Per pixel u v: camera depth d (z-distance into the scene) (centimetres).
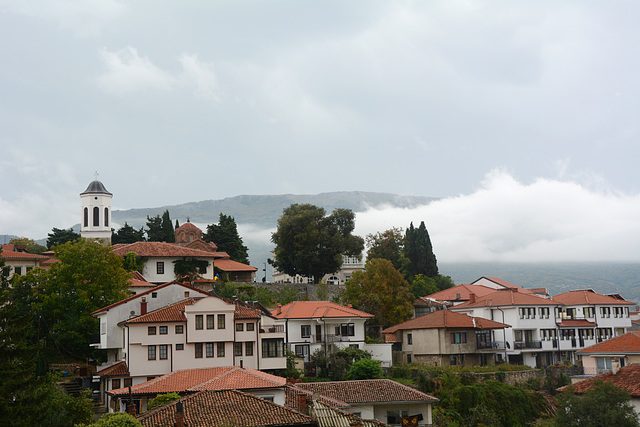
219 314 6912
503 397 7419
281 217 13100
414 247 13975
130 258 9925
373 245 14575
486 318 10031
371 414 5494
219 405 3903
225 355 6862
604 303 10638
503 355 9494
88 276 7944
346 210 13350
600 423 4912
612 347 7231
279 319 8469
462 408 7138
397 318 9969
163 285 7431
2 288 5006
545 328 9925
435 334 8719
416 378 7919
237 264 12100
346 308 8969
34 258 9756
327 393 5600
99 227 12962
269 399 4769
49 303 7688
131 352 6606
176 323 6781
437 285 13662
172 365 6688
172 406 3891
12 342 4447
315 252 12400
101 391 6788
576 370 8756
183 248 10669
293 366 7675
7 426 3934
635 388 5366
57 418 4462
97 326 7700
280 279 18550
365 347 8681
